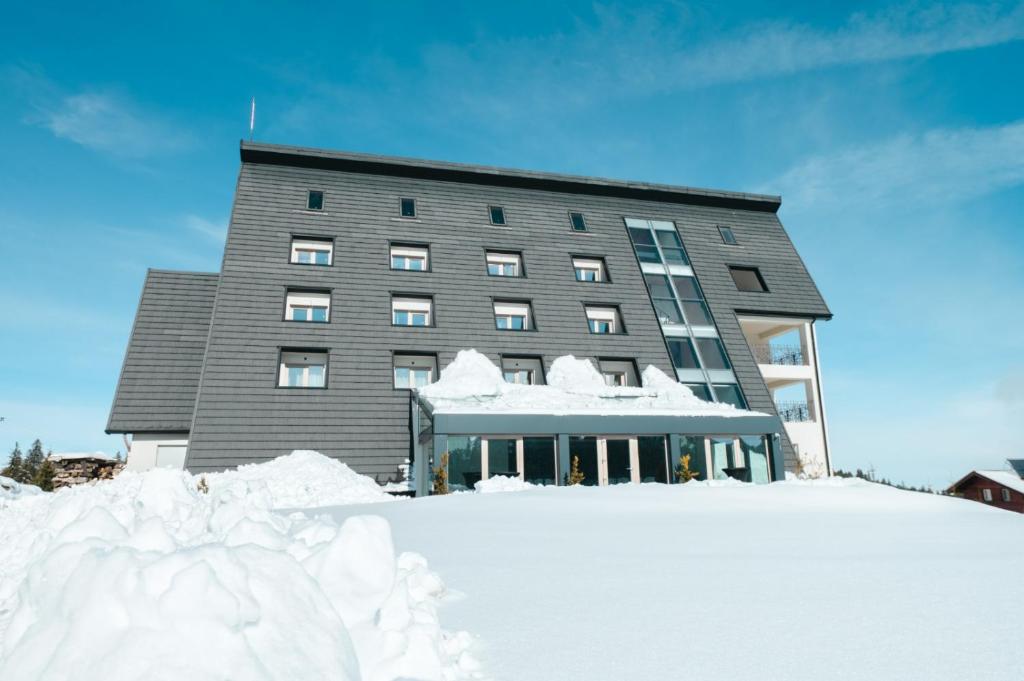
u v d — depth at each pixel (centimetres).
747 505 802
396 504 888
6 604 357
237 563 214
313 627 216
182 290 2102
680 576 413
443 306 1969
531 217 2333
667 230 2478
